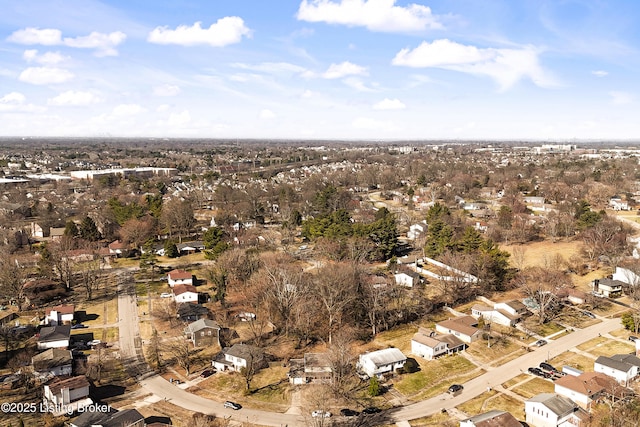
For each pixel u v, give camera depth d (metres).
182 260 132.00
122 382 69.06
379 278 103.75
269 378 70.69
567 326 88.56
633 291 98.12
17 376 68.88
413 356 77.44
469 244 116.19
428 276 115.75
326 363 71.25
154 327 87.81
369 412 61.94
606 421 57.38
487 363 75.06
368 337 85.12
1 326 80.12
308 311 87.38
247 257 111.75
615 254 115.50
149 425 56.81
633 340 81.88
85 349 78.94
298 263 123.38
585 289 106.12
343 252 120.50
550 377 69.69
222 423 59.09
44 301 99.50
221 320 91.00
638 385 67.69
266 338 84.62
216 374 71.69
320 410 60.91
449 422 59.59
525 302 97.50
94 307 97.31
